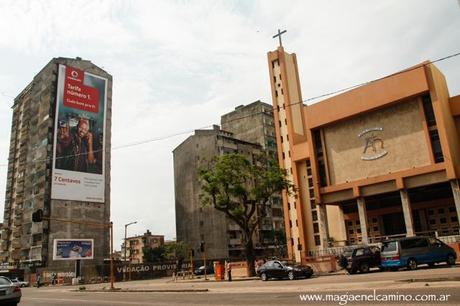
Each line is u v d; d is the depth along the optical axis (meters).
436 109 38.00
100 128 84.12
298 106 64.94
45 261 74.75
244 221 39.88
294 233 60.78
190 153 95.50
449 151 36.88
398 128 41.09
